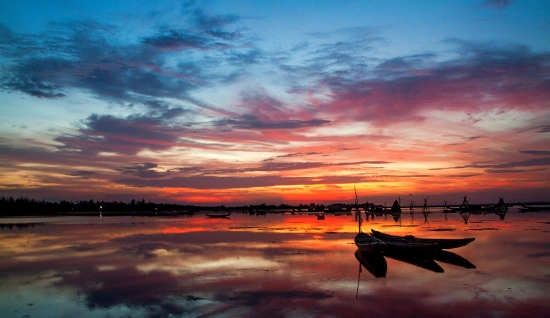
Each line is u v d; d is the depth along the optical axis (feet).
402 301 50.11
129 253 94.43
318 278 63.16
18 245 113.91
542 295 52.16
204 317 45.16
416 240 85.40
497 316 44.21
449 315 44.70
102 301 51.83
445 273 65.51
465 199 365.61
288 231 159.33
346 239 121.39
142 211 559.38
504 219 224.33
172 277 65.67
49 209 538.47
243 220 280.31
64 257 88.94
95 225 218.79
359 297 52.03
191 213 464.24
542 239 112.16
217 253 92.17
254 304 49.62
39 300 52.54
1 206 489.67
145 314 46.42
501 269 68.33
